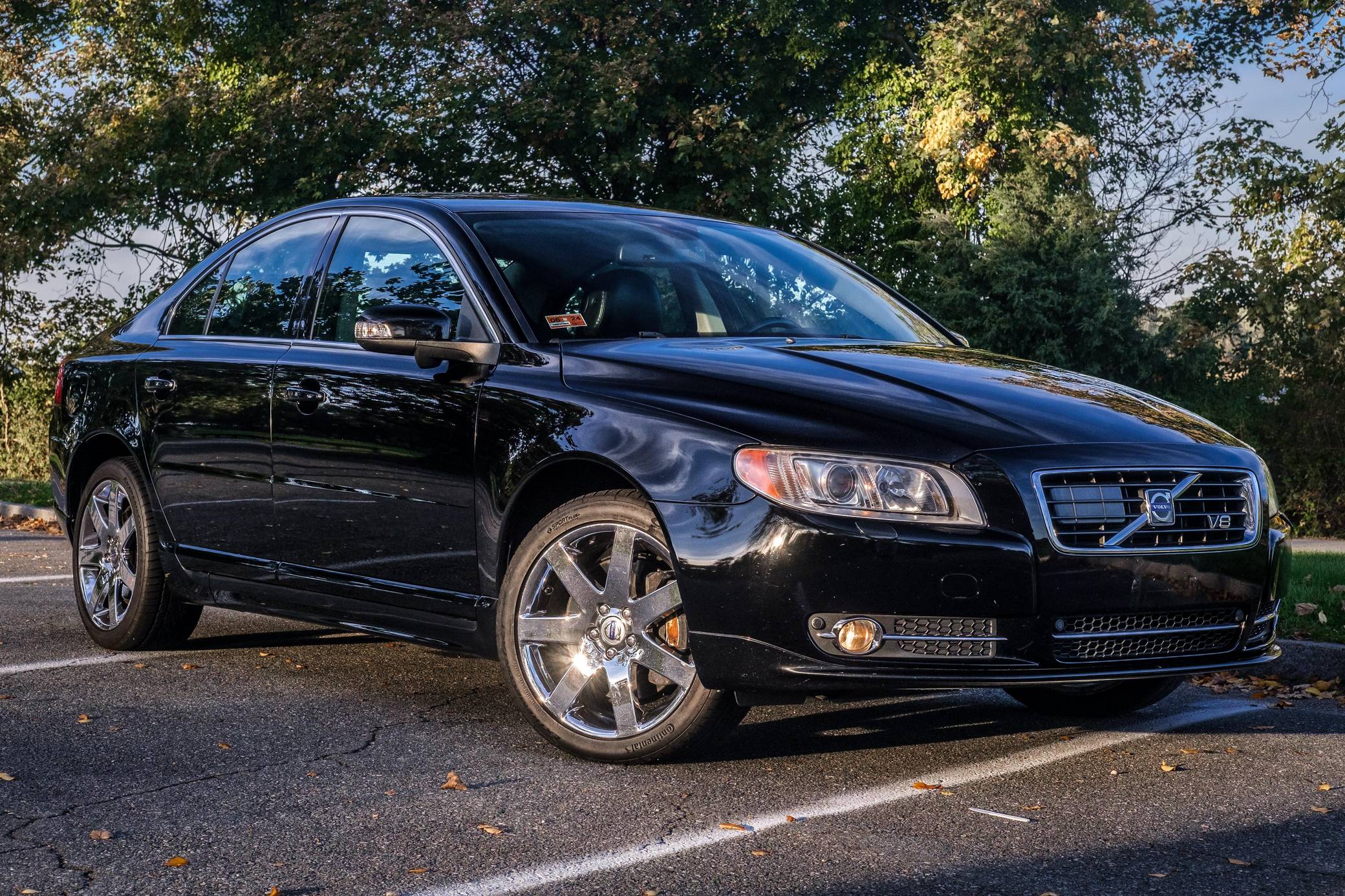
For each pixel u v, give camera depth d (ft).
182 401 17.49
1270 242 68.23
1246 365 68.33
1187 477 12.66
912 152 69.72
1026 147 66.08
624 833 11.01
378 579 15.06
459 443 14.03
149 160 72.90
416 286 15.44
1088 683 14.80
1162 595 12.30
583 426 13.01
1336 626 20.01
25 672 17.34
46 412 78.74
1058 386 13.84
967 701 16.48
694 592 12.09
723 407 12.51
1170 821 11.49
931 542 11.57
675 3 71.05
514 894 9.63
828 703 16.24
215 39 82.07
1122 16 69.05
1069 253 63.72
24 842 10.69
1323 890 9.86
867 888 9.80
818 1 70.38
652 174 68.54
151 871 10.05
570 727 13.29
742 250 17.03
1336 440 67.51
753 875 10.04
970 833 11.08
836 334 15.76
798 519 11.67
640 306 14.96
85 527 19.33
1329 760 13.65
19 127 83.20
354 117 69.72
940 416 12.32
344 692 16.30
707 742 12.83
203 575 17.38
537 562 13.41
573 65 70.44
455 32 68.08
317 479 15.57
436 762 13.16
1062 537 11.93
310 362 15.92
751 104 74.54
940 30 67.56
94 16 80.53
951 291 64.13
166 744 13.82
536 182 74.90
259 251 18.02
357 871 10.09
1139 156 74.79
